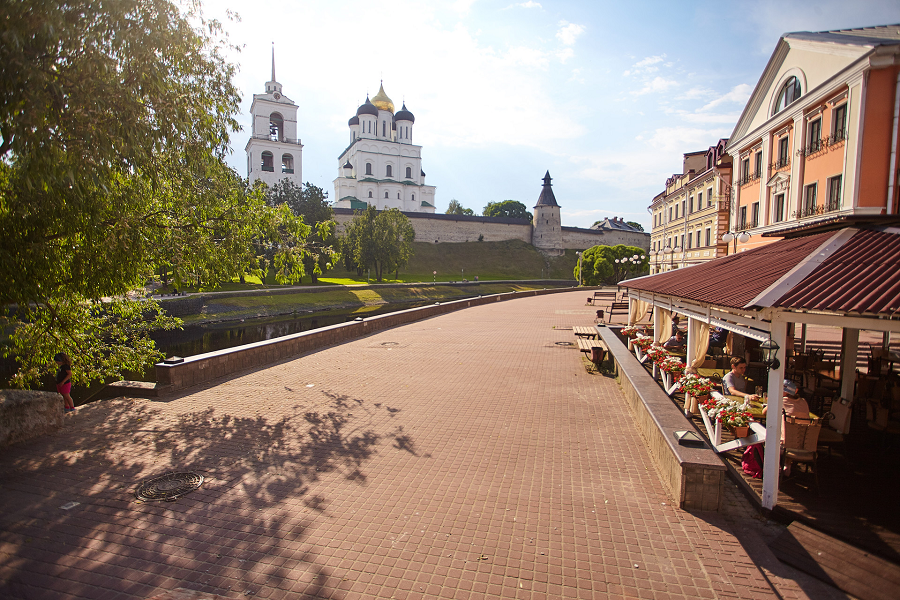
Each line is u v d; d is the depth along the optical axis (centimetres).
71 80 621
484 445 684
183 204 952
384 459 633
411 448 671
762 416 625
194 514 489
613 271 6116
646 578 393
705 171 3153
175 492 535
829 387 877
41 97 556
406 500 521
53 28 568
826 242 577
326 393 962
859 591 379
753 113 2253
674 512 497
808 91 1786
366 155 9456
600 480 571
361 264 6281
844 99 1593
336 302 4916
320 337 1527
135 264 820
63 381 943
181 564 409
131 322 1123
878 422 660
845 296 461
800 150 1830
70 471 588
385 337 1770
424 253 8762
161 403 884
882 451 649
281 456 640
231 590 377
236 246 1034
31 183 575
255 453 650
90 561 412
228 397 928
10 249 659
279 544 438
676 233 3822
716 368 1142
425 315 2483
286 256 1203
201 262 985
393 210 7050
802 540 452
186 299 3575
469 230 9438
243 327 3469
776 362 499
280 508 502
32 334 946
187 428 746
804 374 964
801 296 477
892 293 449
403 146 9756
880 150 1500
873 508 505
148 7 686
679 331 1495
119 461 619
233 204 1050
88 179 647
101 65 614
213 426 758
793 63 1908
